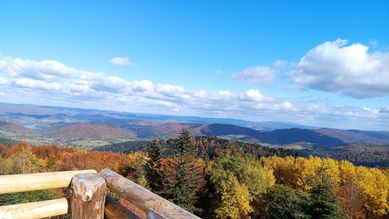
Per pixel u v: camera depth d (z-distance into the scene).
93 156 64.75
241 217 33.34
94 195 2.90
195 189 33.56
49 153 75.56
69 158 63.00
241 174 36.84
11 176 2.80
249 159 46.16
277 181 57.72
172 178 32.06
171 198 32.34
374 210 41.28
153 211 2.12
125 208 2.88
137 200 2.53
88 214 2.89
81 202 2.88
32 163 54.06
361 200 40.75
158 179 35.62
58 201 3.06
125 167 50.53
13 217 2.81
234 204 33.19
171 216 2.08
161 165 36.69
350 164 58.41
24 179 2.83
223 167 39.97
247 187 34.22
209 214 36.31
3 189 2.72
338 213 22.73
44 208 2.97
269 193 32.31
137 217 2.69
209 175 39.25
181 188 31.91
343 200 38.12
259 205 34.16
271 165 62.56
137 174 40.16
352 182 42.25
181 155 34.72
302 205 25.69
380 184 46.31
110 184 2.96
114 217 2.87
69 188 3.10
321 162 58.47
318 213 22.78
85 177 2.99
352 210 38.31
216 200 36.41
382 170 63.88
